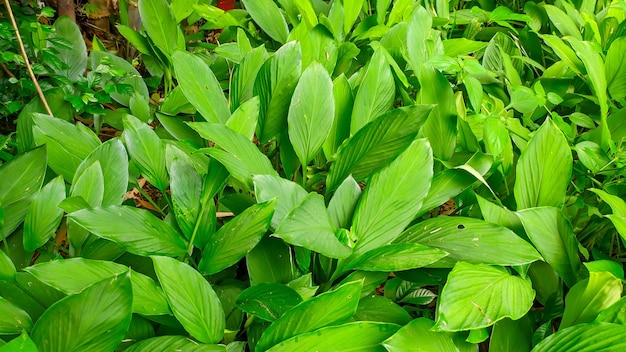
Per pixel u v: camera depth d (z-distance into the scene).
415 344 1.43
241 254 1.61
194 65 1.96
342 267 1.66
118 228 1.59
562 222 1.70
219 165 1.75
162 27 2.55
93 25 3.58
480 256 1.59
